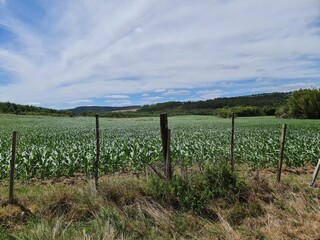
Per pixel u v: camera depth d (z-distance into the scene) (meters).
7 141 18.38
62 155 11.14
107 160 10.73
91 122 58.47
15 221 5.66
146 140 18.17
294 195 6.68
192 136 22.55
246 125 42.28
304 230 5.30
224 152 13.13
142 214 5.75
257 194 6.64
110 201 6.21
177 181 6.60
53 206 6.06
